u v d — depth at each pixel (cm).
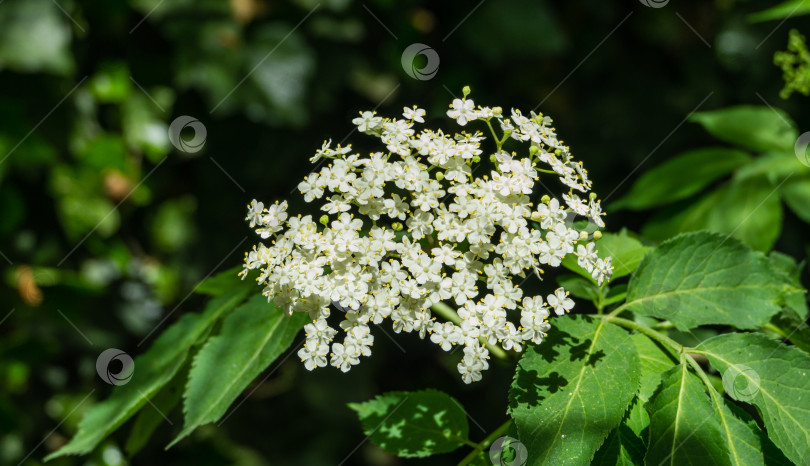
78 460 448
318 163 492
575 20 527
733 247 187
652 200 285
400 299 166
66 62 418
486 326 163
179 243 506
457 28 501
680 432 156
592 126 515
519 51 492
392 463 500
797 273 244
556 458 150
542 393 159
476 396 491
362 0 495
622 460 157
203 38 473
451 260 166
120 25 461
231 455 483
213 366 190
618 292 205
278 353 185
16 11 412
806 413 159
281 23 488
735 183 279
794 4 263
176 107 490
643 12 521
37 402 459
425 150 172
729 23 503
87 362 470
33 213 454
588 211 173
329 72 491
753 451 155
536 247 167
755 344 169
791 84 311
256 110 475
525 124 179
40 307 441
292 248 174
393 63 506
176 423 285
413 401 202
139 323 491
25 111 434
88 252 477
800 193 273
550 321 172
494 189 167
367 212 170
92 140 461
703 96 512
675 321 182
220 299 223
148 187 494
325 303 168
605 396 157
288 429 495
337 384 492
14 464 444
